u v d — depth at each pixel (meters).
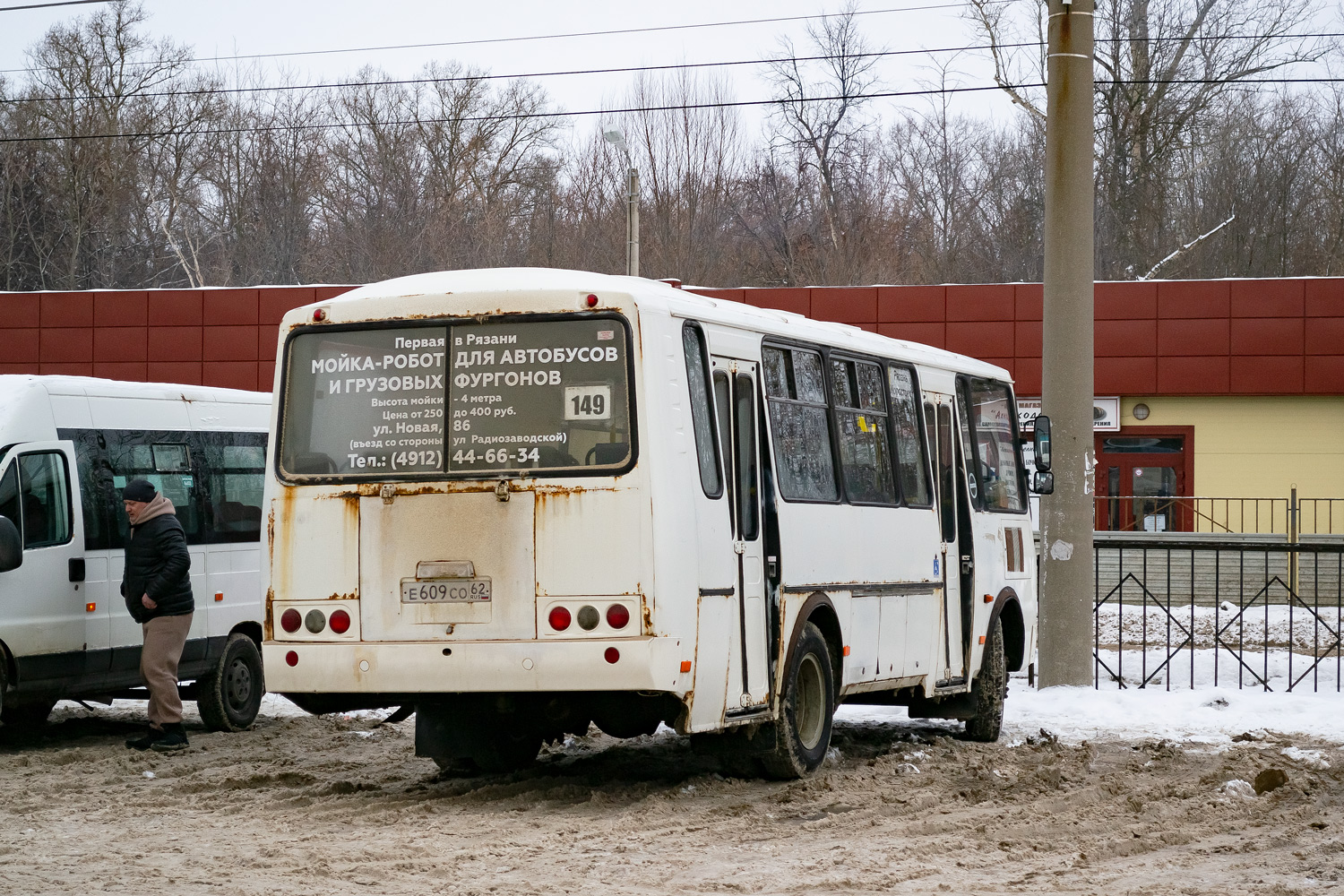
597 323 8.93
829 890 6.92
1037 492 13.97
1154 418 31.00
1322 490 30.41
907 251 56.47
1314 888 6.91
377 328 9.29
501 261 55.53
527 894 6.77
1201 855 7.84
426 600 8.94
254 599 14.31
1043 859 7.69
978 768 10.84
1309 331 30.03
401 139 58.66
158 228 58.81
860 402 11.61
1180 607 25.12
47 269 57.78
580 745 12.27
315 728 13.85
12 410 12.29
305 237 58.53
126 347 33.25
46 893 6.78
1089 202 15.50
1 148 58.06
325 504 9.20
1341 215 49.53
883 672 11.45
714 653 9.16
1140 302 30.64
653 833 8.38
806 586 10.35
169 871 7.33
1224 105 49.97
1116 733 12.77
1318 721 12.95
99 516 12.83
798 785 9.90
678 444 8.96
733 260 55.53
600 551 8.70
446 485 8.98
